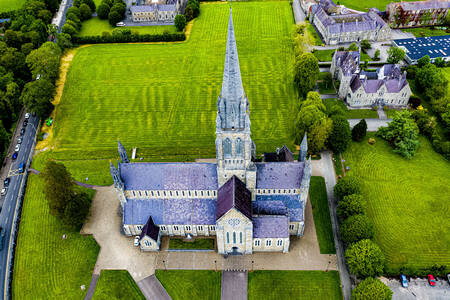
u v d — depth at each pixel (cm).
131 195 10462
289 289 9506
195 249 10519
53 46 18425
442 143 13262
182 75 18312
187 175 10156
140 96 16988
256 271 9925
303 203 10188
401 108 15575
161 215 10456
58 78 18312
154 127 15138
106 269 10156
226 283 9700
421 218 11081
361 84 15100
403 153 13038
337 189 11300
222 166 9456
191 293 9538
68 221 10606
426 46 19175
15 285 9869
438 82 15375
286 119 15200
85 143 14512
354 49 18250
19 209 11888
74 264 10300
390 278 9662
